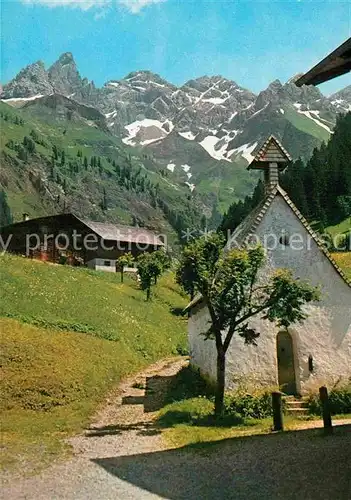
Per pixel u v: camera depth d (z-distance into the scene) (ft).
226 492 36.32
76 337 106.83
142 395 83.30
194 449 49.32
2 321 100.01
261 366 74.43
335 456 43.19
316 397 71.20
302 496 33.96
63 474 42.24
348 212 326.85
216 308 68.23
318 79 39.40
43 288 136.67
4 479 40.83
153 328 149.89
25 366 80.64
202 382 85.92
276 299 65.82
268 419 65.98
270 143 84.28
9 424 60.34
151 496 36.22
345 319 77.92
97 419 66.85
